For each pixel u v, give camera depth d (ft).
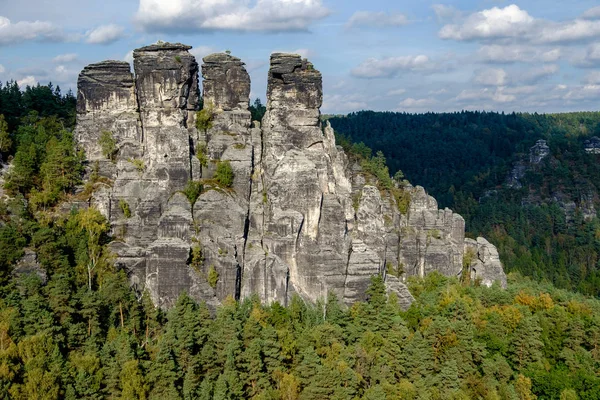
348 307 428.56
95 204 428.97
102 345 338.95
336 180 479.00
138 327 366.02
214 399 304.71
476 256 551.18
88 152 460.55
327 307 403.75
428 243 518.78
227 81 477.36
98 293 362.33
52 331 324.80
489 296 469.98
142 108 454.40
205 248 412.16
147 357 338.13
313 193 439.22
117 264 403.95
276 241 430.20
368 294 430.20
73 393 299.17
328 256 433.89
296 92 471.21
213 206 424.46
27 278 353.51
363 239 463.42
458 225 540.52
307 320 387.96
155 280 401.70
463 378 363.35
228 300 398.01
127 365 313.12
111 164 449.89
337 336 374.22
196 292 400.06
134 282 406.21
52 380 296.30
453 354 367.25
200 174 445.37
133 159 451.53
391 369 355.77
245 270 418.51
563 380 368.07
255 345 335.26
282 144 461.78
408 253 508.12
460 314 410.52
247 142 463.42
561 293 502.79
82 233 405.59
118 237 420.36
